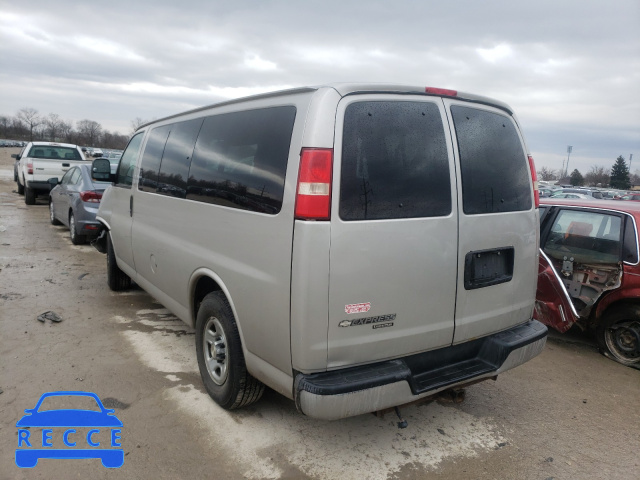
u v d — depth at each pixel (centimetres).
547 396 403
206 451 299
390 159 267
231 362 316
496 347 316
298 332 249
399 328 271
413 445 318
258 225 278
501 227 317
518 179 337
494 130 324
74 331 479
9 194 1788
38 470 274
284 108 280
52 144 1509
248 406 352
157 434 313
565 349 516
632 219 474
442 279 285
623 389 423
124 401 351
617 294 472
